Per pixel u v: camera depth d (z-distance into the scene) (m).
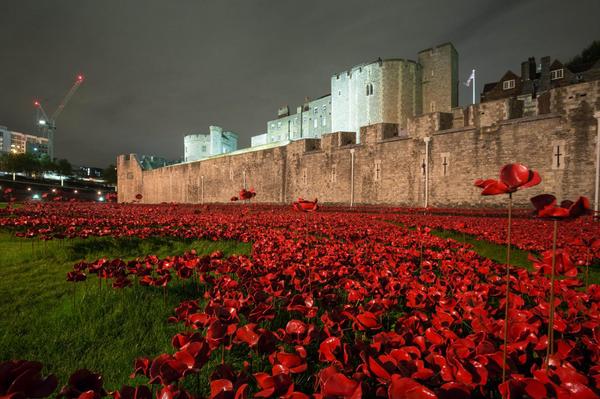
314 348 3.52
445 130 27.52
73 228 10.64
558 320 3.11
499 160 24.55
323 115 69.25
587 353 2.94
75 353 3.67
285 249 7.17
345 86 62.00
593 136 20.52
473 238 12.30
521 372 2.65
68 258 8.32
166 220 13.69
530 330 2.79
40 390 1.80
